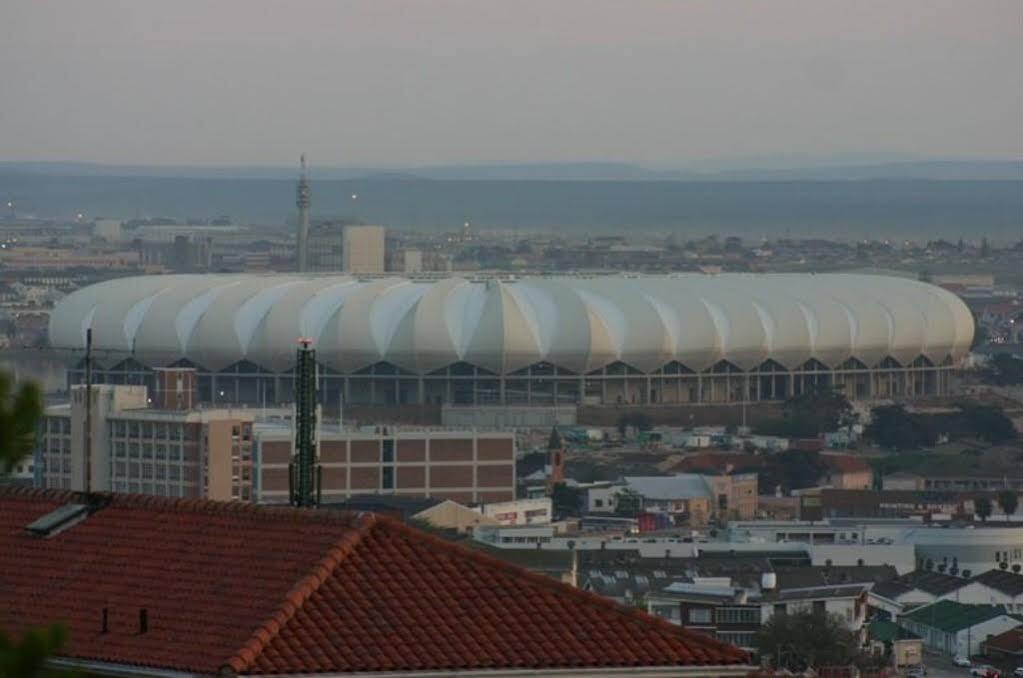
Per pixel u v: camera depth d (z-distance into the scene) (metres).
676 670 125.75
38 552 131.88
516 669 122.44
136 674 120.75
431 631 122.44
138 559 128.88
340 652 120.31
